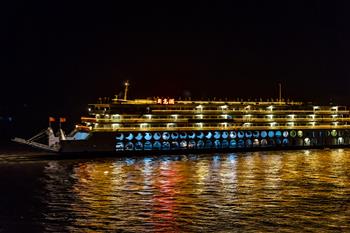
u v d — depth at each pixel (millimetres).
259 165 107438
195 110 138250
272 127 147500
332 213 62750
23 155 125125
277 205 66938
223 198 71188
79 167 103812
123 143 127500
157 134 132250
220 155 130625
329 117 155875
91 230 56344
